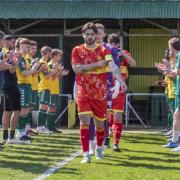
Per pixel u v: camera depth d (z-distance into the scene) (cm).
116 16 2638
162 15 2631
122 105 1656
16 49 1903
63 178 1189
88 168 1323
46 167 1334
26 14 2700
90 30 1368
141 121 2722
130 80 3077
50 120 2291
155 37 3055
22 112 1880
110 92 1628
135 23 2944
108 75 1609
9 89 1741
